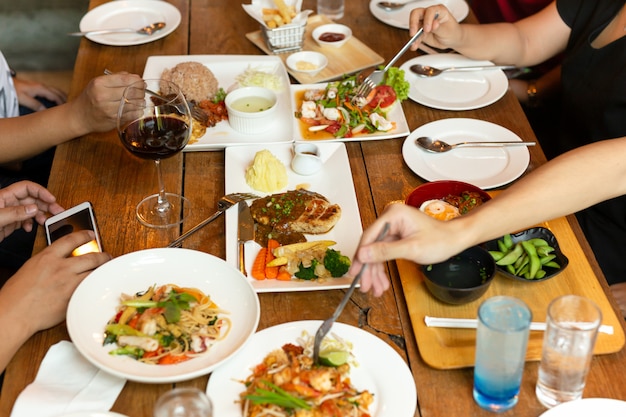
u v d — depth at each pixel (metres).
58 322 1.33
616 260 2.03
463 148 1.81
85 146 1.82
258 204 1.59
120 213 1.61
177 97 1.54
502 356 1.11
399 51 2.11
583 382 1.16
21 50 3.79
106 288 1.34
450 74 2.12
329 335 1.28
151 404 1.19
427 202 1.56
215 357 1.22
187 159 1.79
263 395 1.13
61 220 1.51
